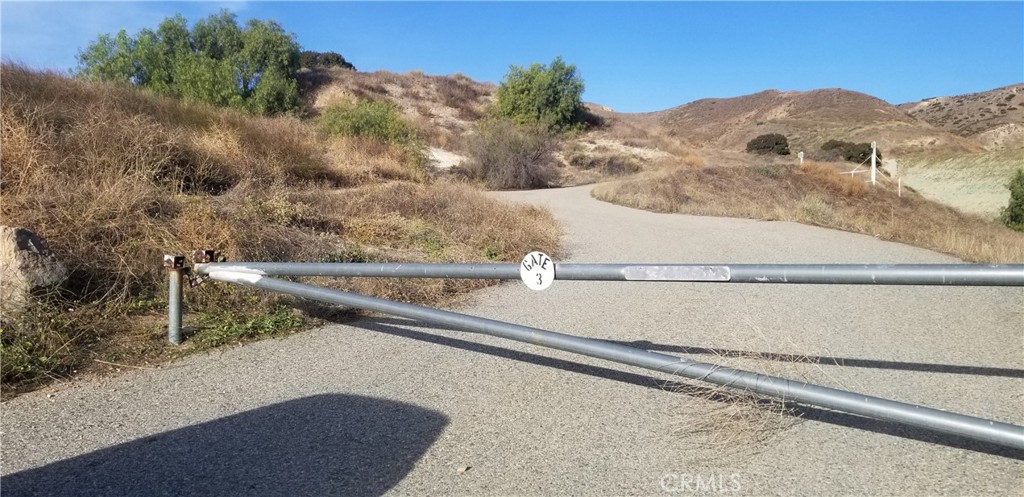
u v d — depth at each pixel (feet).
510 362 15.34
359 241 28.76
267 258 22.61
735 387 11.12
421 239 30.63
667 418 12.17
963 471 10.09
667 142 173.68
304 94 161.48
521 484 9.87
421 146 76.59
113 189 22.03
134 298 18.62
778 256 32.76
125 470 10.21
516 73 176.35
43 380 13.80
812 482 9.87
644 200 70.44
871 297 22.52
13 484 9.78
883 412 9.80
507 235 32.50
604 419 12.15
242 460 10.55
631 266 11.80
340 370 14.76
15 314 15.49
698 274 11.22
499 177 94.79
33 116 26.53
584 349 12.19
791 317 19.77
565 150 143.95
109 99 38.70
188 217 22.38
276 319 18.17
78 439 11.27
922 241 39.86
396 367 14.98
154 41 148.05
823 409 12.44
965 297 22.35
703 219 54.39
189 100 49.11
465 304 21.47
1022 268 9.27
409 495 9.56
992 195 113.50
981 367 14.94
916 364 15.19
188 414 12.32
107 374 14.32
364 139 66.95
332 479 9.98
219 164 35.53
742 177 100.37
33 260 16.70
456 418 12.21
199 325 17.44
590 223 48.47
